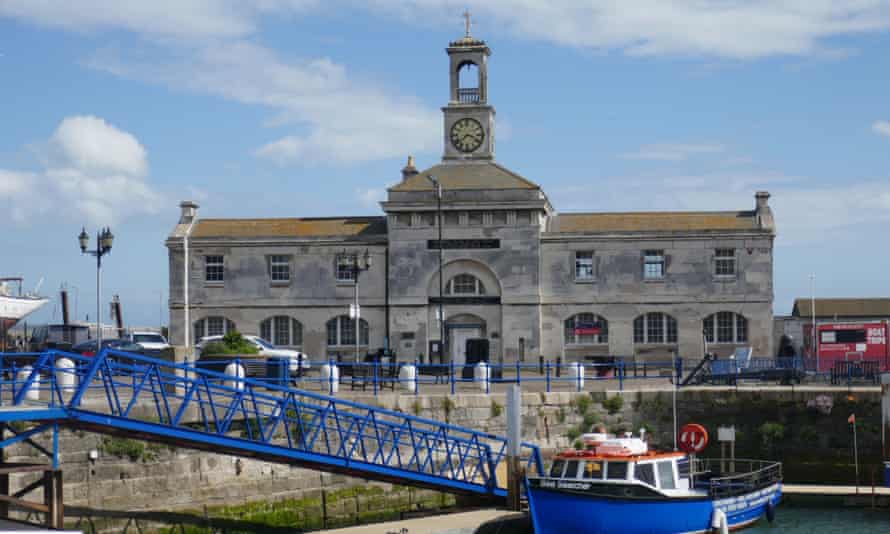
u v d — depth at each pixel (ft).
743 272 202.39
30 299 220.84
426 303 204.85
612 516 98.84
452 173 208.13
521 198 202.59
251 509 114.01
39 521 101.09
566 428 143.33
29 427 101.96
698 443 118.73
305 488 118.93
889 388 139.13
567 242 204.44
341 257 200.23
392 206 204.54
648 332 203.82
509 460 112.68
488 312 204.03
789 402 145.48
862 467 143.54
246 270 209.46
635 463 101.19
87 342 173.37
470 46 212.84
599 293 203.72
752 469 144.46
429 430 131.13
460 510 117.29
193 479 110.63
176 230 211.20
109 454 105.70
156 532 107.14
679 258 203.31
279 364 127.13
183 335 208.85
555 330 203.92
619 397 146.10
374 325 207.00
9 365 156.04
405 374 142.92
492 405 136.56
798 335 228.02
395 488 125.49
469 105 210.38
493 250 203.92
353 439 124.88
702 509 103.76
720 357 202.08
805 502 131.13
